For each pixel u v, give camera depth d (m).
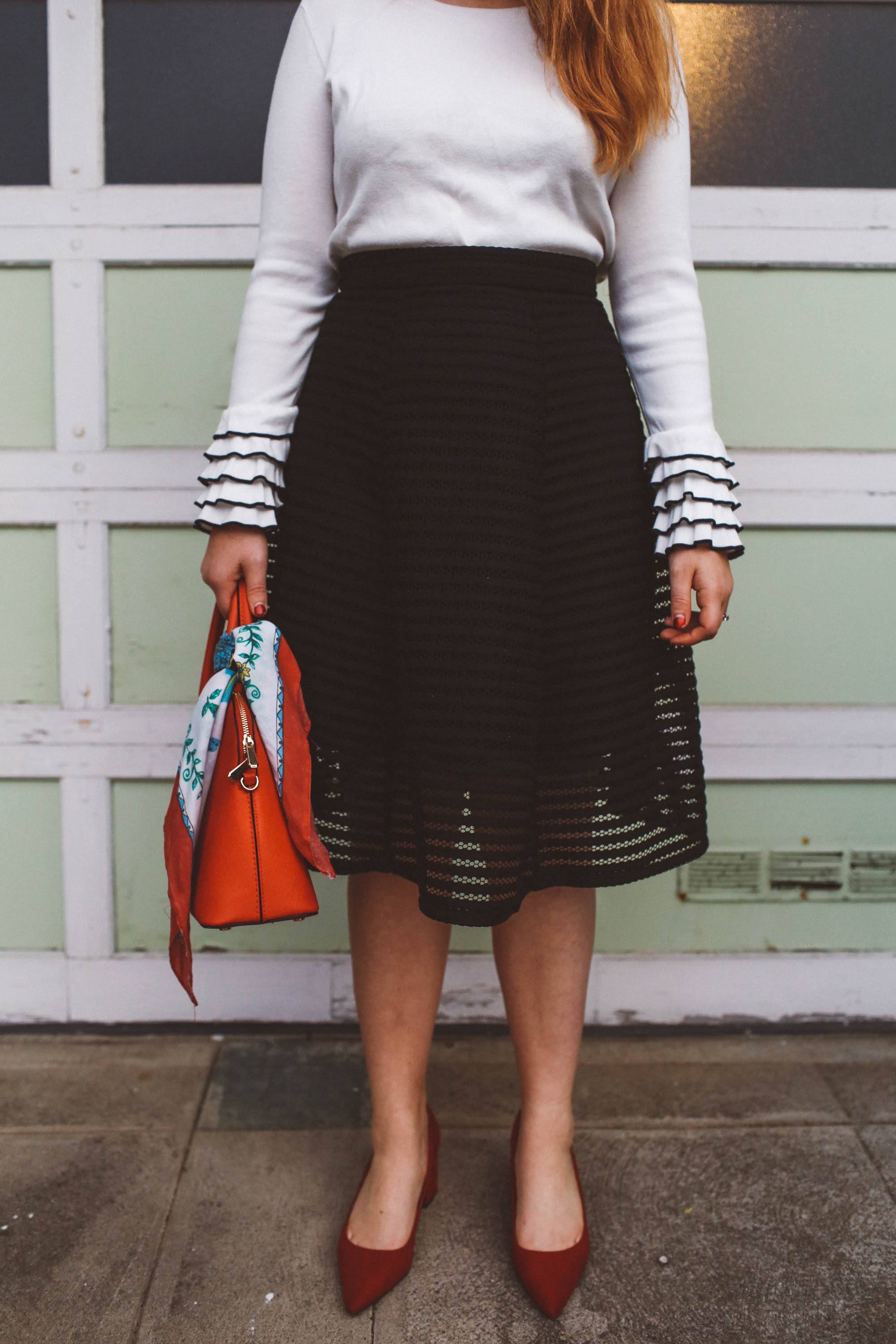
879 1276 1.11
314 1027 1.60
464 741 0.93
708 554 0.96
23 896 1.60
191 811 0.94
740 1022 1.61
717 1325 1.04
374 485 0.96
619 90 0.93
